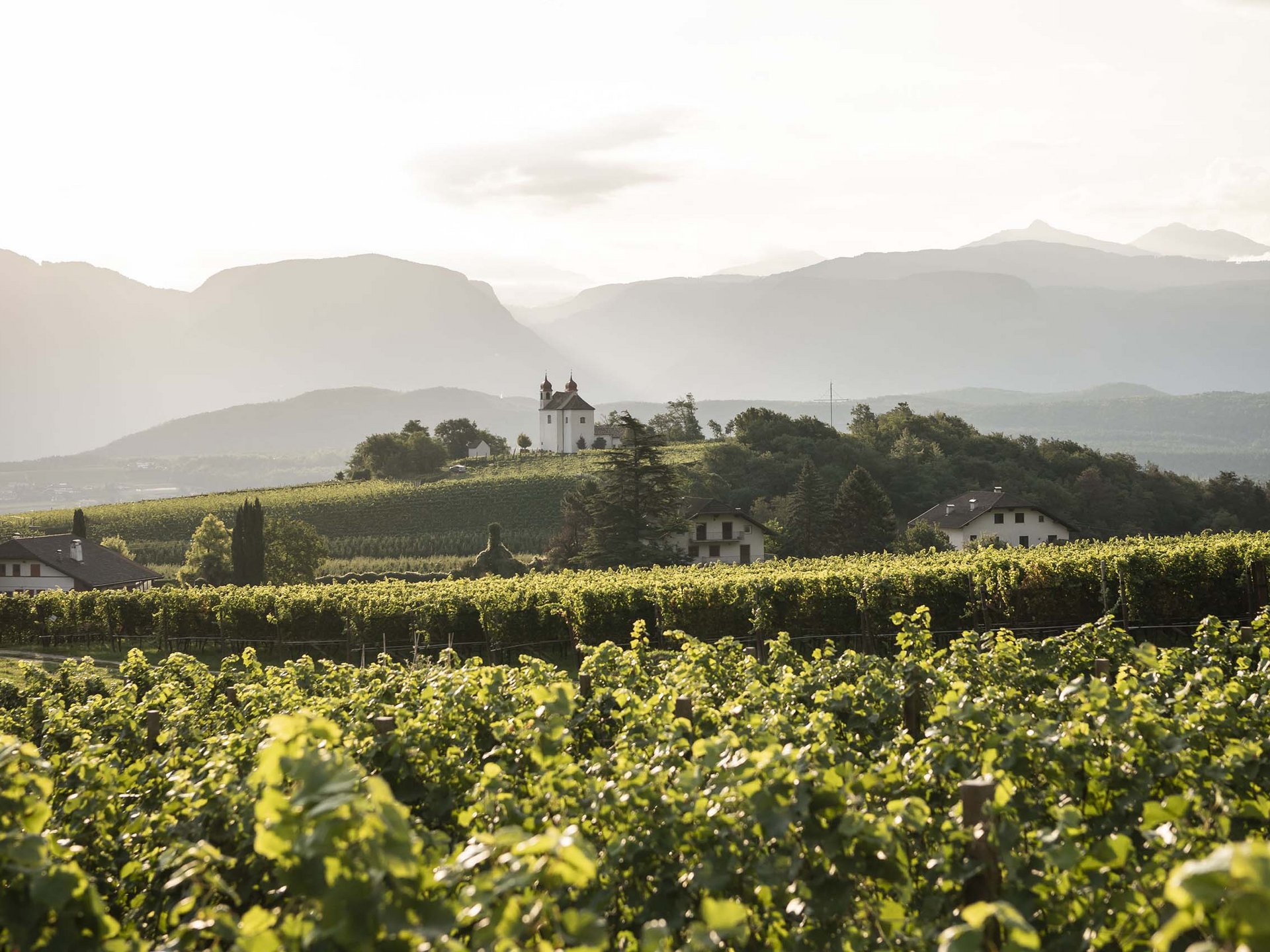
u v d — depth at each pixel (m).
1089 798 5.83
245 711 11.64
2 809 4.39
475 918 3.44
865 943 4.37
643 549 57.78
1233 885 2.35
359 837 3.17
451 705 9.01
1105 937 4.21
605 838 5.32
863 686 9.57
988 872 4.47
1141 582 22.16
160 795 7.78
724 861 4.74
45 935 3.88
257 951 3.35
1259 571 21.67
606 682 10.71
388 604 27.80
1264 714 7.82
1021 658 11.20
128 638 34.31
